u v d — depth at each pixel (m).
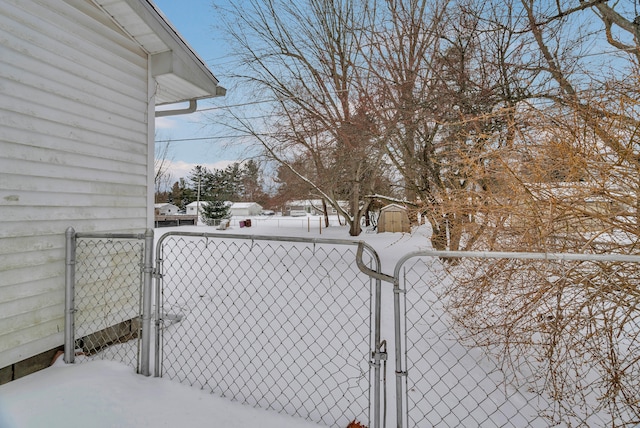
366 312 3.29
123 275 2.83
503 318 2.33
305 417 1.71
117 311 2.78
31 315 2.12
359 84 6.38
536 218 2.08
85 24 2.49
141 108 3.01
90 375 1.97
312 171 10.62
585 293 1.90
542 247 1.99
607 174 1.95
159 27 2.84
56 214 2.28
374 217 16.64
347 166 8.69
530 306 2.08
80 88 2.45
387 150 6.30
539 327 1.95
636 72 2.25
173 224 21.00
